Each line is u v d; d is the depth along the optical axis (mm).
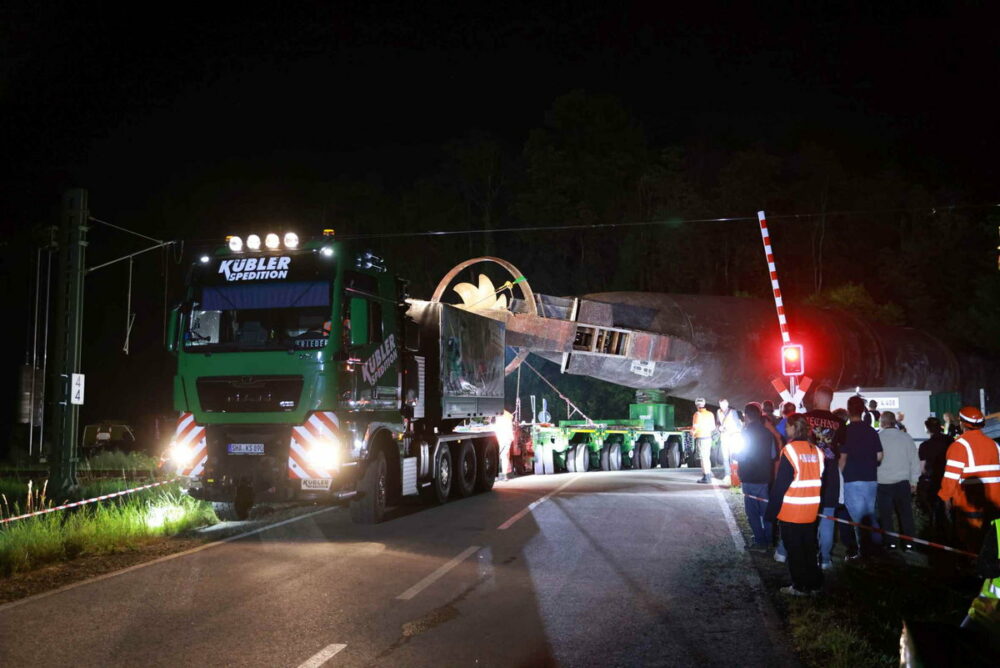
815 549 7832
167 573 8766
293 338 11602
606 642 6355
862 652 5957
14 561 9117
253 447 11672
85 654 6012
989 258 40469
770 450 10289
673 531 11430
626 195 51625
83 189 14773
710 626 6797
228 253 12281
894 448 10281
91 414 42531
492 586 8156
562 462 23828
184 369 11969
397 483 13164
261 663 5832
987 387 30156
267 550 10102
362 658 5949
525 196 51375
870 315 31531
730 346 22766
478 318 16984
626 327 21812
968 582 8477
